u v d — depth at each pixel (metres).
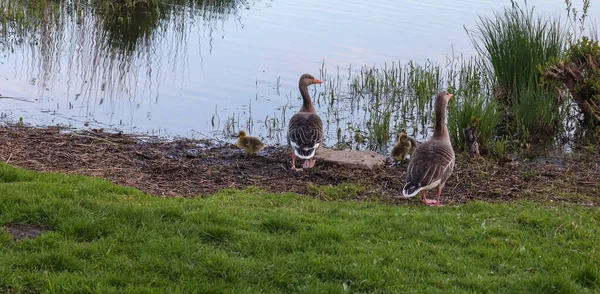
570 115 15.48
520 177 11.24
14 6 21.30
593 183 11.03
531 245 7.74
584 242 7.79
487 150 12.99
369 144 13.94
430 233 8.00
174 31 21.30
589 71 14.61
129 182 10.09
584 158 12.77
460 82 16.95
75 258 6.65
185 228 7.56
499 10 23.19
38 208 7.65
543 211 9.09
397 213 8.80
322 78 17.62
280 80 17.41
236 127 14.30
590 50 14.55
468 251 7.57
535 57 16.06
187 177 10.65
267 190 10.24
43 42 19.02
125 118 14.30
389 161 12.41
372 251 7.30
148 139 12.91
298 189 10.38
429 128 15.05
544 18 20.77
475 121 12.73
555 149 13.59
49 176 9.36
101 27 20.97
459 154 12.62
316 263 6.88
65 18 21.66
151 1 24.39
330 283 6.54
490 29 17.56
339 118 15.36
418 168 9.28
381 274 6.71
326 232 7.68
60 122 13.60
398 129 14.81
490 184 10.84
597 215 8.95
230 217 8.04
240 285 6.40
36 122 13.43
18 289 6.02
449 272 6.99
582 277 6.89
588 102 14.66
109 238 7.15
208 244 7.32
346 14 23.92
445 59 19.05
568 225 8.32
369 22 22.70
